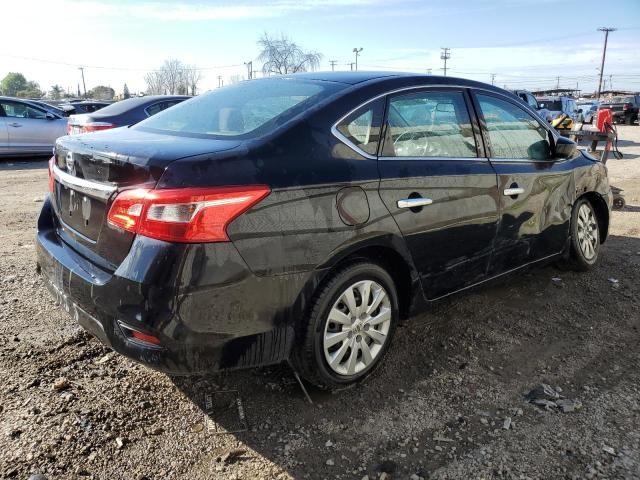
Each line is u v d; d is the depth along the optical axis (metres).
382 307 3.09
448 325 3.88
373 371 3.16
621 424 2.81
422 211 3.14
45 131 13.23
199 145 2.62
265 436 2.68
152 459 2.50
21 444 2.53
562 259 4.62
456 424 2.80
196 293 2.34
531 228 4.05
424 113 3.36
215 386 3.07
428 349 3.55
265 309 2.55
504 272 3.90
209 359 2.47
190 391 3.02
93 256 2.67
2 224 6.40
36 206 7.55
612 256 5.41
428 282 3.30
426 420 2.83
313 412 2.88
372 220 2.88
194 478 2.40
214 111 3.25
